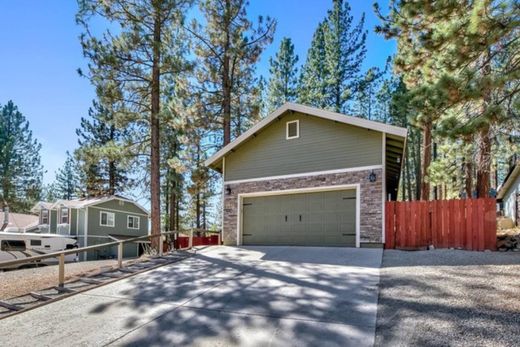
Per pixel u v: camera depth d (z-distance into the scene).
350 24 24.33
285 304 5.62
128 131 20.84
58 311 6.11
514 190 15.43
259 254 10.09
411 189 26.16
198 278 7.64
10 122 34.66
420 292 5.60
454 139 6.71
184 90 15.96
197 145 15.95
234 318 5.21
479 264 7.08
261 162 12.88
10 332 5.25
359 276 6.92
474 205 9.27
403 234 10.11
